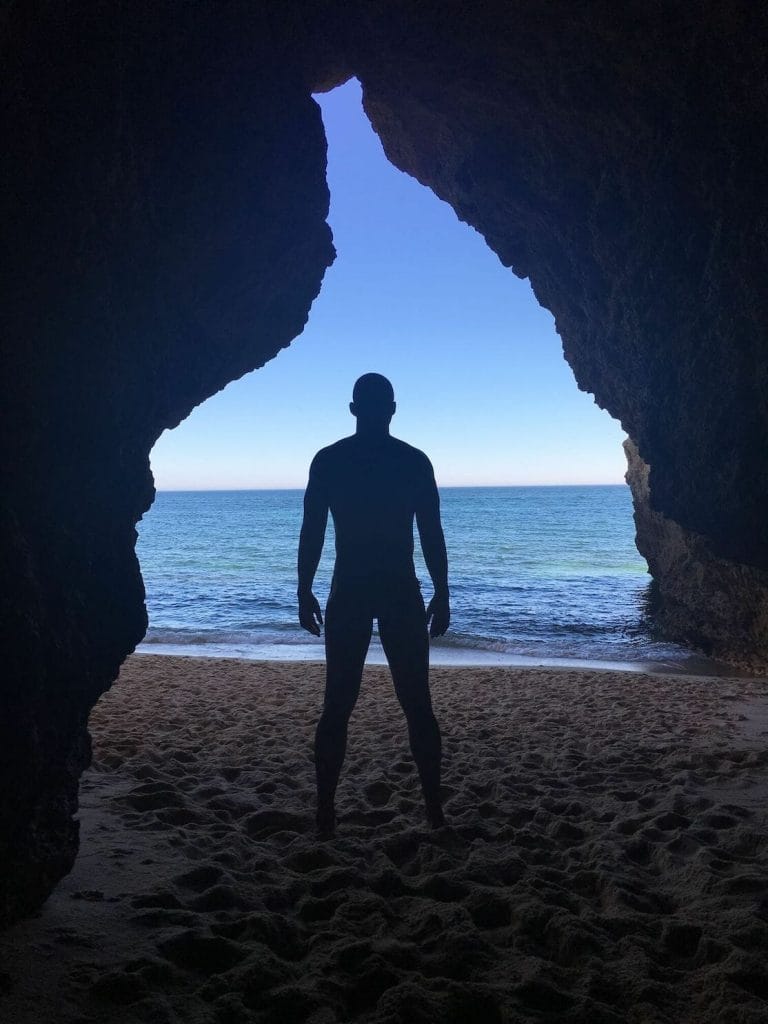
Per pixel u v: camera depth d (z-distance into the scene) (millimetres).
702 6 4113
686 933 2197
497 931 2271
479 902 2428
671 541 12414
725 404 5191
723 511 5512
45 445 2387
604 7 4383
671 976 1981
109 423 2727
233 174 3529
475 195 6906
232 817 3428
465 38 4930
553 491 170375
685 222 5066
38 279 2348
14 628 2039
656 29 4375
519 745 4953
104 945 2061
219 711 6000
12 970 1879
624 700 6723
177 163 3217
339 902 2430
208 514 80562
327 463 3104
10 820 2055
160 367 3373
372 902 2402
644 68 4637
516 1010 1772
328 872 2648
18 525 2168
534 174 6148
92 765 4215
